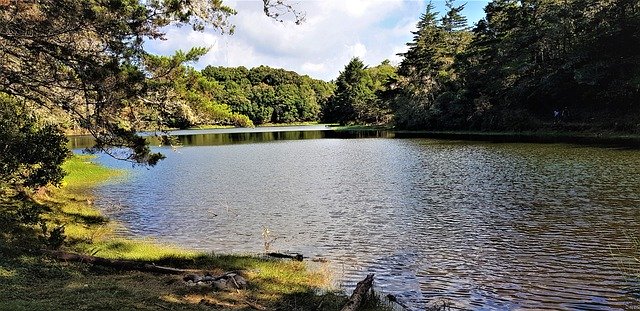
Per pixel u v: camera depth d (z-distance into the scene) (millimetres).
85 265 10297
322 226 16078
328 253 12867
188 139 80062
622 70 50531
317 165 35250
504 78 66000
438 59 86875
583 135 47875
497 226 14945
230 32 12836
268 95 155250
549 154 33719
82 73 11562
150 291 8438
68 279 8828
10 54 12227
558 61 58656
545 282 10148
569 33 57719
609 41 51844
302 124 157125
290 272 11039
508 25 71438
